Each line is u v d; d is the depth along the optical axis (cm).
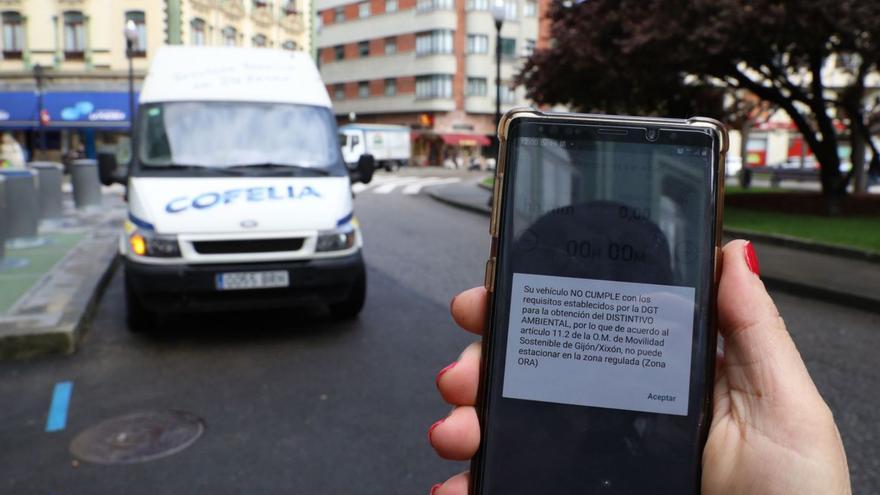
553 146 130
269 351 556
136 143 613
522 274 128
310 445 384
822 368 522
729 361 121
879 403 445
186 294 548
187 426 409
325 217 580
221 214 554
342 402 448
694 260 124
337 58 6419
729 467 117
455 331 620
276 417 423
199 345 570
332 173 625
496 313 128
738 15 1140
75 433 399
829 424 111
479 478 126
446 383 130
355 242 603
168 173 588
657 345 123
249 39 3500
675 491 120
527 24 5791
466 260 1016
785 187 2891
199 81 664
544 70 1542
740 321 118
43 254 927
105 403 445
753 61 1459
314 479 346
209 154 609
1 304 629
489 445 126
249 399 453
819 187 2869
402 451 377
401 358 541
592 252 127
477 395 129
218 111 643
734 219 1338
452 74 5675
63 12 2986
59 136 3109
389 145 4672
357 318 663
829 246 1011
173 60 680
